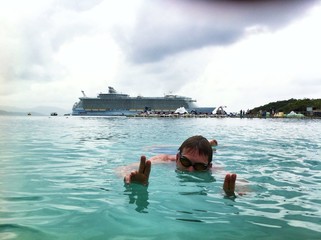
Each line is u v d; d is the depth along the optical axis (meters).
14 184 4.35
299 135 14.57
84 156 7.29
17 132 15.94
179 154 5.48
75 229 2.66
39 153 7.89
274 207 3.34
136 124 27.03
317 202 3.55
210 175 5.00
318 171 5.54
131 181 4.20
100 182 4.46
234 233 2.60
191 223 2.82
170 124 27.03
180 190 4.00
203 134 14.88
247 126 24.00
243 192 3.95
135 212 3.10
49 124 26.50
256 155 7.55
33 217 2.95
